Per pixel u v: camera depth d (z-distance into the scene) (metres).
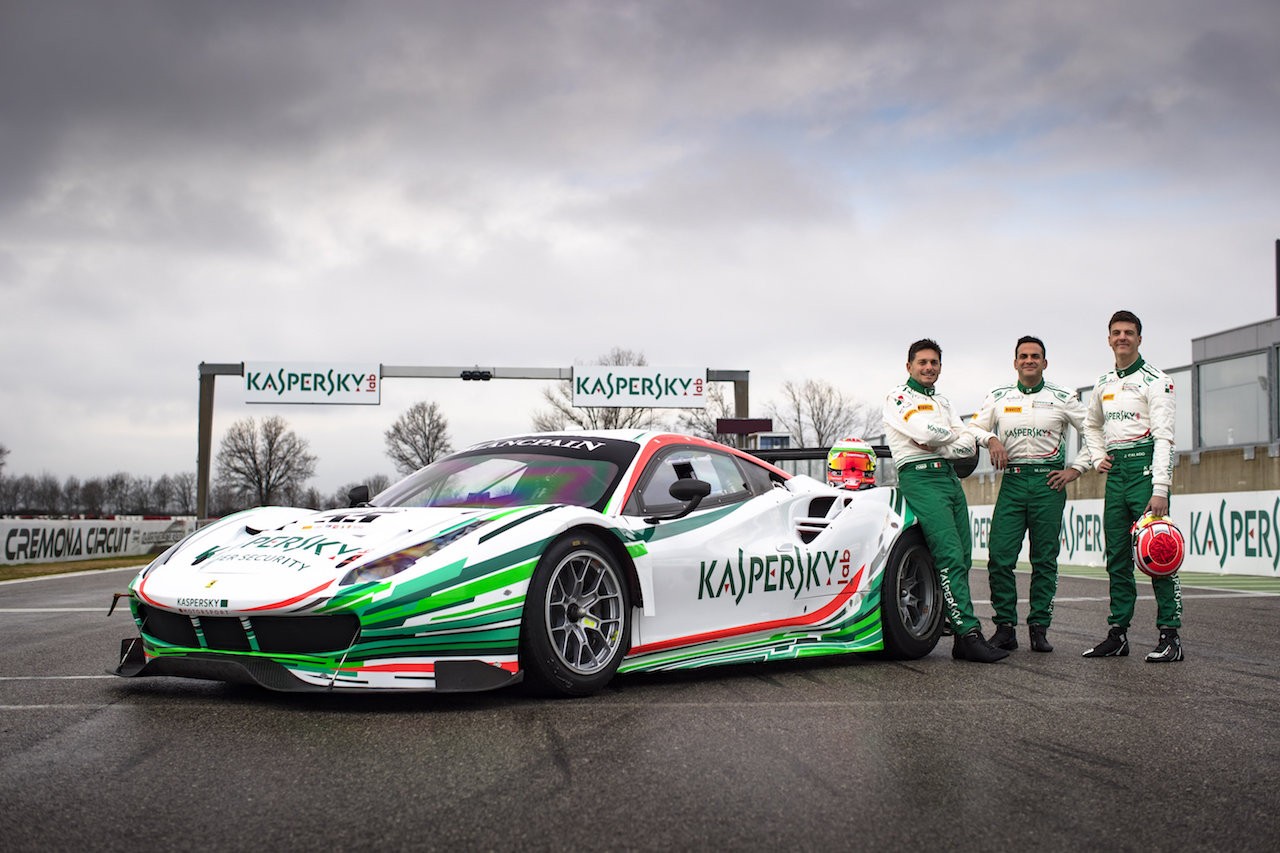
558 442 4.90
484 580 3.72
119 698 3.88
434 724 3.42
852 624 5.15
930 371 5.39
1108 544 5.43
